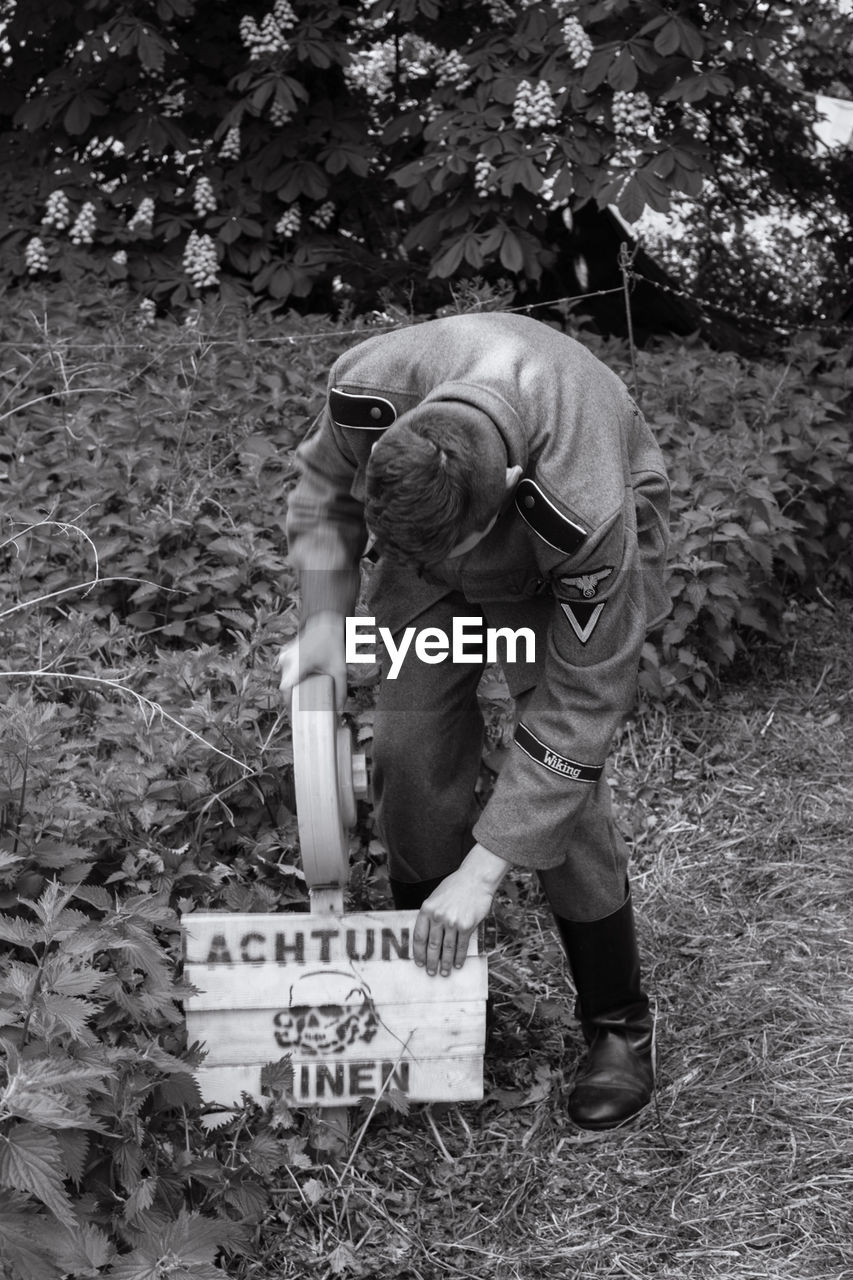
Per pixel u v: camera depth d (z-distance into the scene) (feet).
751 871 10.92
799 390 16.85
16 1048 5.85
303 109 21.75
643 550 7.43
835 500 15.58
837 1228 7.35
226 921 7.42
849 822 11.59
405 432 5.60
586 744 6.74
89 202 21.84
